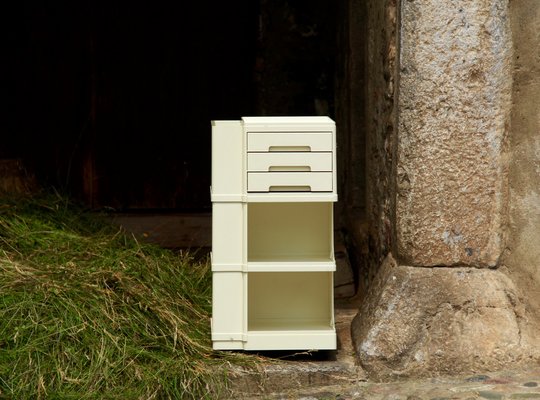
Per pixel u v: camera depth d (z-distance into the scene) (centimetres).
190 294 529
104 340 464
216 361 470
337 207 648
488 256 484
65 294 482
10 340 462
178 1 660
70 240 561
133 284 502
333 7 652
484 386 458
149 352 467
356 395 459
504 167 484
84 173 662
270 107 654
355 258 605
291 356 484
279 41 653
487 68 479
